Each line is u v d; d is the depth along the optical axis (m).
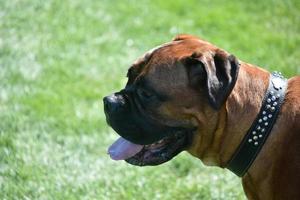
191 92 7.38
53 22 17.28
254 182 7.55
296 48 16.80
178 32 17.38
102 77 14.88
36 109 13.13
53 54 15.67
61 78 14.59
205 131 7.45
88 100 13.88
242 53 16.42
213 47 7.52
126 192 10.48
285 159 7.31
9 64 14.93
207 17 18.33
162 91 7.41
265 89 7.52
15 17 17.41
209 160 7.70
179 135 7.56
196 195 10.49
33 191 10.37
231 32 17.64
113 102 7.61
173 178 11.12
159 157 7.74
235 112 7.37
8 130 12.20
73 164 11.36
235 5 19.23
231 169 7.64
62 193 10.36
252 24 18.14
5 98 13.50
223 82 7.13
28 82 14.27
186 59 7.34
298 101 7.46
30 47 15.89
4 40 16.19
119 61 15.64
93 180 10.84
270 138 7.38
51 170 11.08
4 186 10.41
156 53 7.61
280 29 17.92
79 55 15.78
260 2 19.36
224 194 10.48
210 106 7.33
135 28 17.41
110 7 18.47
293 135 7.32
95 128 12.71
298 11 18.84
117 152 7.98
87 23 17.41
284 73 15.38
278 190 7.38
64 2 18.42
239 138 7.42
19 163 11.13
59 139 12.19
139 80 7.54
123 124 7.60
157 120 7.50
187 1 19.23
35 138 12.05
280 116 7.41
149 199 10.37
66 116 13.02
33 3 18.16
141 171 11.23
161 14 18.38
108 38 16.73
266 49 16.67
